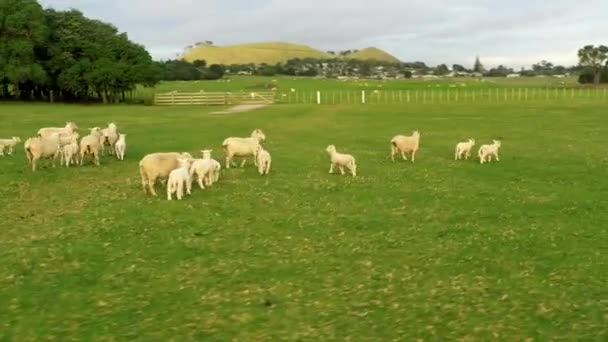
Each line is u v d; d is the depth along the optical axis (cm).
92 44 8512
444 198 2011
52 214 1792
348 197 2023
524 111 6000
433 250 1447
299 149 3262
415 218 1750
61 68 8375
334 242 1517
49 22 8594
